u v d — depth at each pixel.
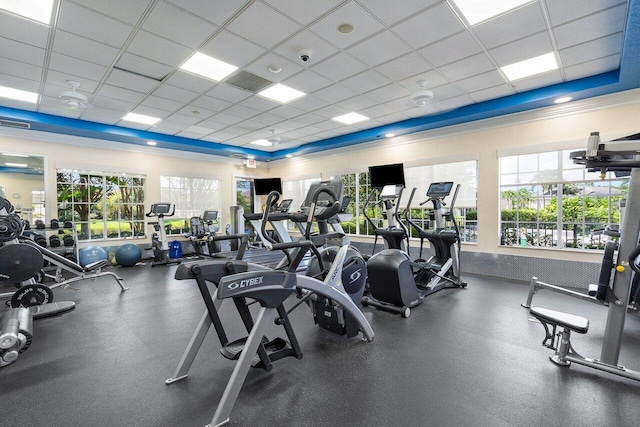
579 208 4.94
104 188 7.21
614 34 3.25
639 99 4.25
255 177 10.09
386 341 2.99
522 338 3.02
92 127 6.23
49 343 2.97
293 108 5.56
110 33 3.21
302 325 3.43
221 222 9.27
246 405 2.01
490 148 5.64
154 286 5.16
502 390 2.16
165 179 8.16
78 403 2.05
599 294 2.38
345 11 2.89
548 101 4.76
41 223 5.74
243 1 2.74
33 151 6.24
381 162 7.30
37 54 3.61
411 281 3.82
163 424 1.85
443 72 4.17
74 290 4.90
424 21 3.05
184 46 3.47
